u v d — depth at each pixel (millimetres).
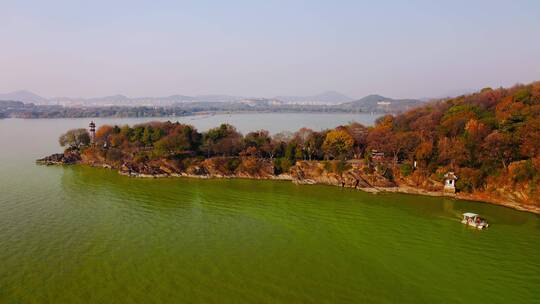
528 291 58750
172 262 67062
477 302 55500
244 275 62656
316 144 149875
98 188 120750
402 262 68188
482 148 111812
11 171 147000
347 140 143000
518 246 75625
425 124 141375
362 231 83438
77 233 79812
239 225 86562
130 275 62062
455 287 59625
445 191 114500
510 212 97000
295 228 84938
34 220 87625
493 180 108938
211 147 155500
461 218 92562
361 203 106000
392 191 119688
